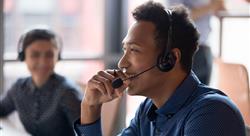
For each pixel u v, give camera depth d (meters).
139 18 1.31
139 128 1.51
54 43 2.25
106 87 1.42
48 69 2.19
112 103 2.13
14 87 2.33
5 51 3.44
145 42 1.29
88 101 1.48
